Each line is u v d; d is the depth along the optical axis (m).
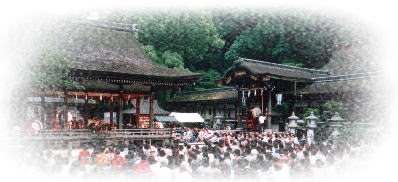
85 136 28.47
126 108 50.69
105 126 31.23
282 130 46.75
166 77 32.75
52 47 29.86
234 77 46.41
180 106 61.16
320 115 43.81
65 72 27.66
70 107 45.94
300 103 46.44
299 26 62.62
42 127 30.97
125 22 57.66
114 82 31.80
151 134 32.00
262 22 64.69
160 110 51.97
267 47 67.25
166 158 15.13
